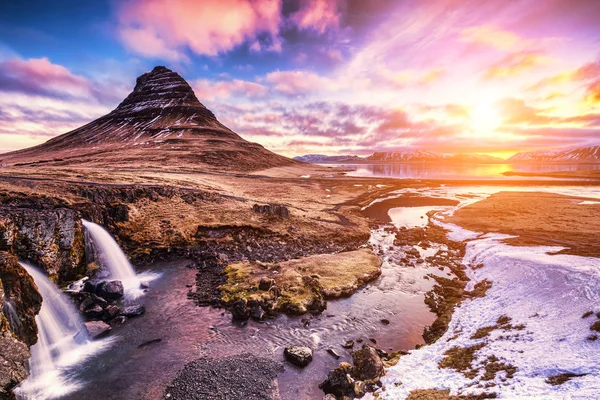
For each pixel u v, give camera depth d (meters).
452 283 33.34
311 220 58.81
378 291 31.77
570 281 25.89
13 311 19.73
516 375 15.84
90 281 30.83
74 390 17.64
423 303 29.36
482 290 30.25
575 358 16.11
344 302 29.28
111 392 17.48
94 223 39.56
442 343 21.86
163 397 17.03
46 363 20.00
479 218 63.06
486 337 21.17
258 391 17.48
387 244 49.31
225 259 39.16
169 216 50.03
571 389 13.42
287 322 25.44
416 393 16.08
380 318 26.41
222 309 27.27
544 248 37.94
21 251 27.59
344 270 35.59
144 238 42.50
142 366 19.72
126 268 36.22
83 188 46.88
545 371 15.59
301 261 38.28
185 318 25.78
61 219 31.84
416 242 49.78
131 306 27.03
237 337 23.14
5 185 43.41
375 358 19.06
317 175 167.12
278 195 86.19
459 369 17.88
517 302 25.66
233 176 118.31
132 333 23.50
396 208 81.88
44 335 22.55
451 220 63.66
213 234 47.06
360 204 84.19
